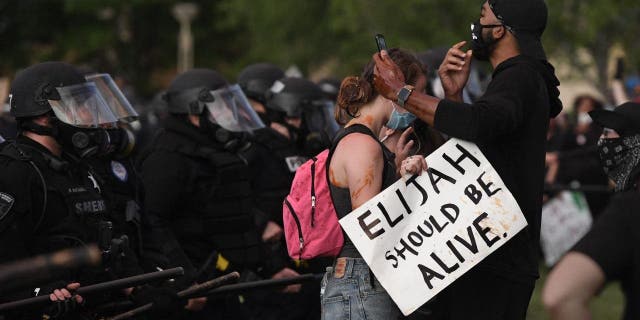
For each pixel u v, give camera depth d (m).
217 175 9.29
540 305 14.81
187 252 9.23
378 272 6.76
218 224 9.29
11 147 7.12
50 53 61.94
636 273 4.94
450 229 6.80
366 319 6.95
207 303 9.38
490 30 7.17
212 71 9.59
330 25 34.72
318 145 10.89
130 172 8.34
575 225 18.31
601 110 5.69
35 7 60.62
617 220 5.00
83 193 7.41
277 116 10.74
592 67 34.69
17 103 7.34
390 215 6.78
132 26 61.94
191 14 50.97
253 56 41.66
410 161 6.83
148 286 7.99
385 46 7.13
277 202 10.39
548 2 29.44
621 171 5.66
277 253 10.16
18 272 6.14
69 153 7.47
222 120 9.34
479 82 12.84
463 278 7.05
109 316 7.83
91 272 7.43
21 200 6.96
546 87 7.15
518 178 7.00
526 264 7.05
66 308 6.98
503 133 6.82
